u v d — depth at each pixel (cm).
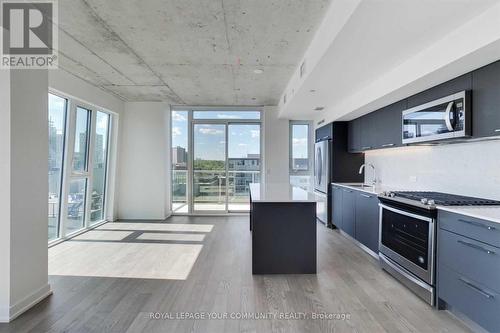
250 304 256
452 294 229
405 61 286
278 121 657
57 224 455
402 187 409
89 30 297
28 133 249
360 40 238
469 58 215
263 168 667
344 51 262
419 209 264
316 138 633
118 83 485
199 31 298
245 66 400
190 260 371
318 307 251
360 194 411
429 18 202
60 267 345
